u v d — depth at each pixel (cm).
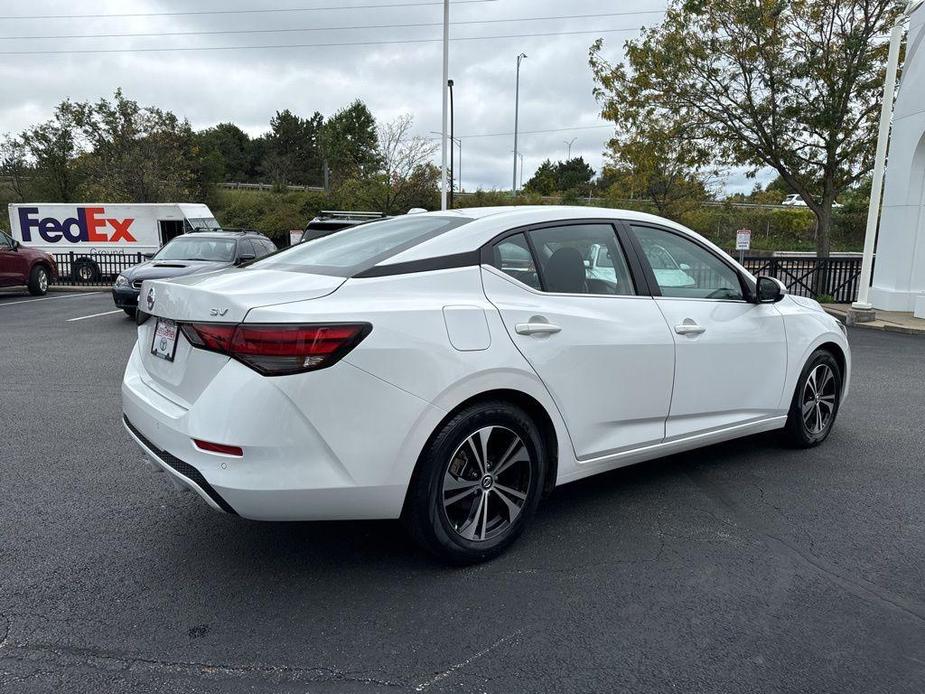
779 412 462
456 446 299
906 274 1438
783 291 443
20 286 1733
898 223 1436
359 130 4750
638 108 2094
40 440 501
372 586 301
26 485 412
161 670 242
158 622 271
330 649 255
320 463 266
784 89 1841
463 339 296
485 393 310
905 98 1414
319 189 6009
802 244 4041
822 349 494
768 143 1923
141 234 2416
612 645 260
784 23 1823
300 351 259
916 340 1107
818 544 347
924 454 491
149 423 297
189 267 1130
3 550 330
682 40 1895
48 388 669
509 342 310
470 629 270
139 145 3584
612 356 351
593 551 336
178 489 408
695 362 393
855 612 285
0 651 250
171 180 3700
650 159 2108
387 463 278
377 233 361
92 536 346
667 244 404
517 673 243
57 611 277
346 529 358
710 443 423
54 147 3778
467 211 363
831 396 507
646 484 426
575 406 340
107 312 1325
